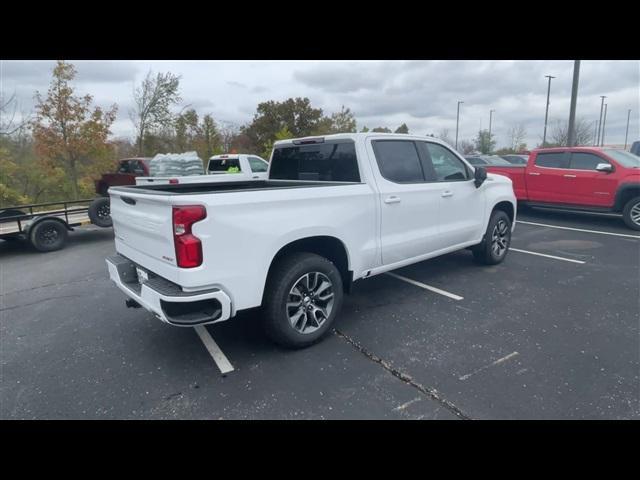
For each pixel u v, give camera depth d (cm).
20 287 582
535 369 312
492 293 480
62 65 1538
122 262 360
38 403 286
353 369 319
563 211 1123
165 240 288
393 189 413
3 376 324
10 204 1872
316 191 344
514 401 273
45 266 707
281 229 317
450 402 274
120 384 308
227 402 281
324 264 352
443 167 489
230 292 294
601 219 995
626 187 848
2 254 821
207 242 279
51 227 820
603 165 873
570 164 950
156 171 1215
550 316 411
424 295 477
